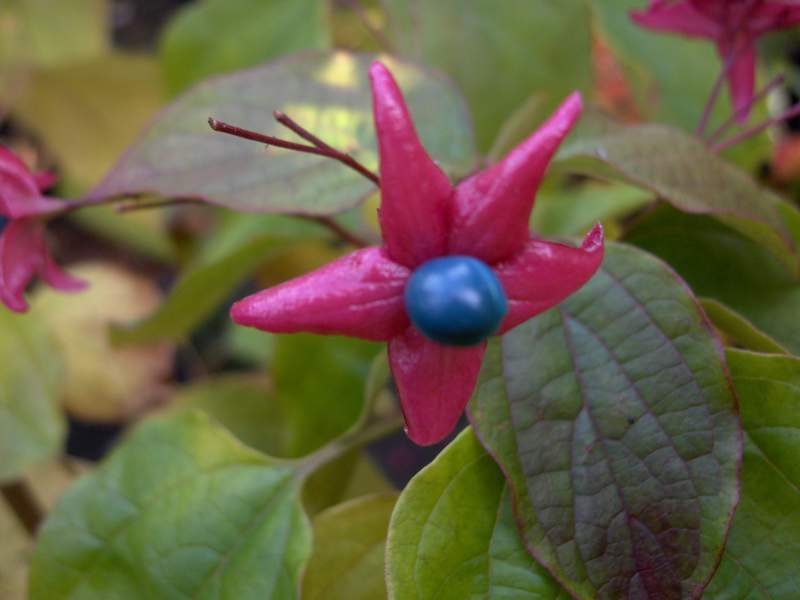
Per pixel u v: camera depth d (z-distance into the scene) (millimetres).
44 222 161
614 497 143
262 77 161
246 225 229
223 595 157
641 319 146
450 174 159
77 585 162
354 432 161
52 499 227
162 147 158
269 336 260
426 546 143
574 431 144
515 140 173
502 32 197
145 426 165
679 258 167
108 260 298
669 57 221
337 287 134
